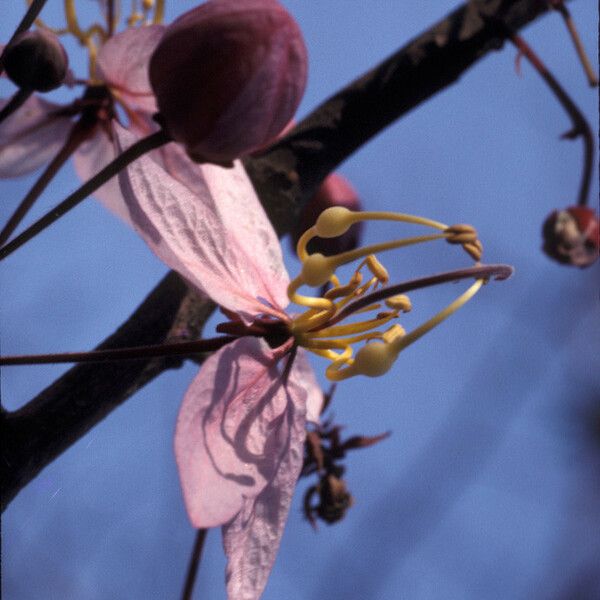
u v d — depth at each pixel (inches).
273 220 18.9
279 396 17.3
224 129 17.0
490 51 19.5
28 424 17.6
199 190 18.2
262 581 17.1
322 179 19.2
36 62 17.1
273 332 17.5
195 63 16.9
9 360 16.7
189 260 17.3
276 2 17.1
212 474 17.0
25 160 19.2
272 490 17.2
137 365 17.9
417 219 17.2
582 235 20.4
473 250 17.2
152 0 19.3
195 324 18.1
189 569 18.6
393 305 17.6
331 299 17.5
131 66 18.7
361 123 19.3
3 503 17.5
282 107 17.1
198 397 17.0
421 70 19.4
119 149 17.3
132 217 17.2
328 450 19.7
